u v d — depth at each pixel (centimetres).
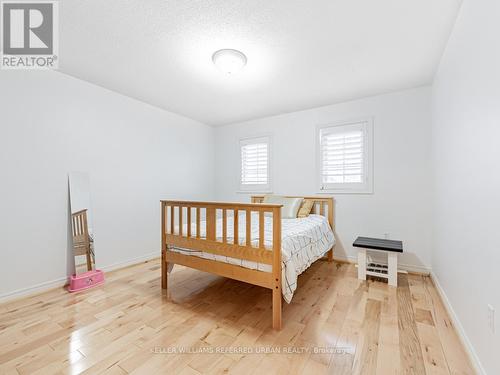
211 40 186
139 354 141
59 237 239
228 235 209
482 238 126
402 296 216
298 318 180
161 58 213
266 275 173
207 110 356
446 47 192
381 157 294
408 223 280
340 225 322
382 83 264
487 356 117
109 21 165
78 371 128
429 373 126
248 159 407
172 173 364
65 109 244
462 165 158
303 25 168
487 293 119
